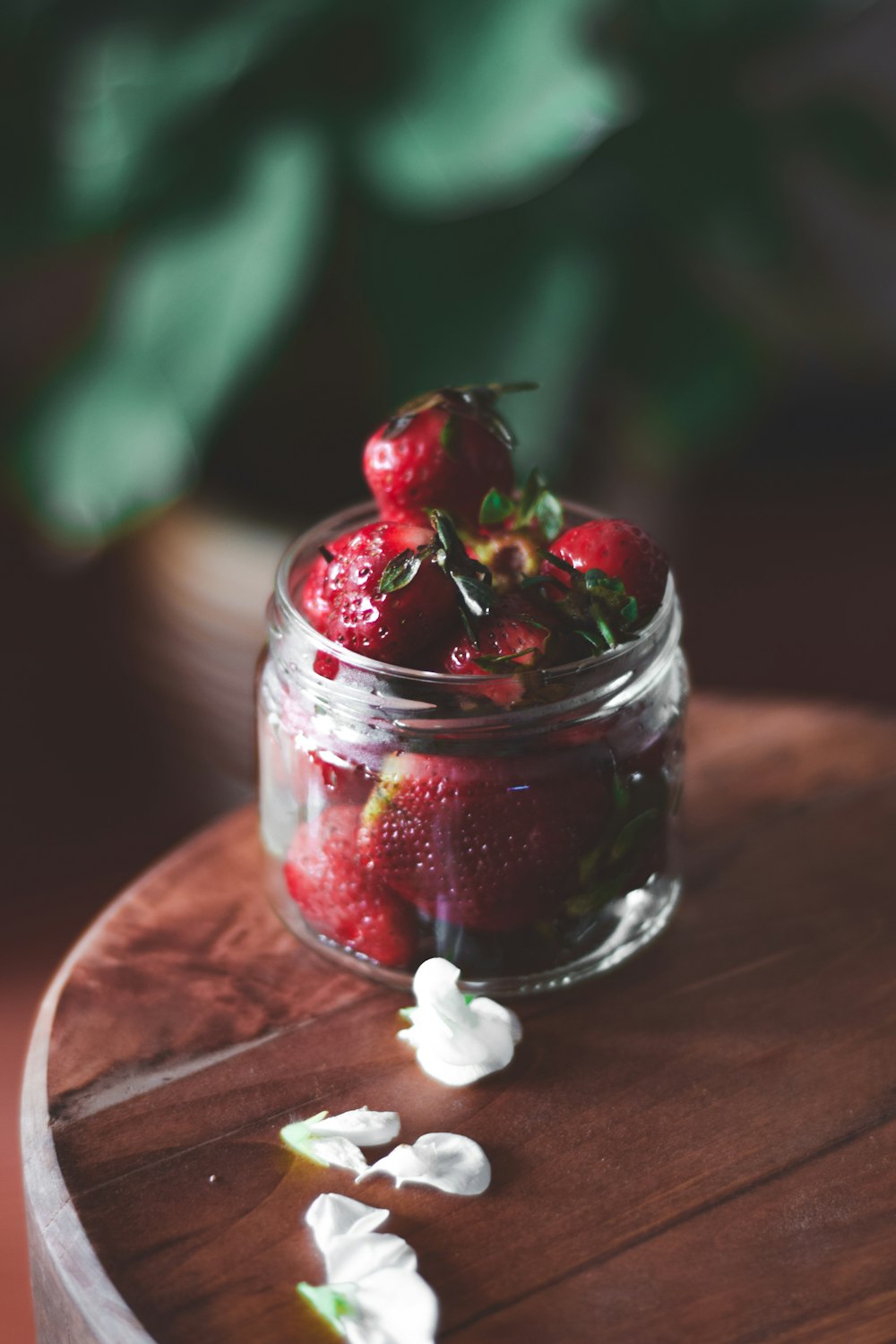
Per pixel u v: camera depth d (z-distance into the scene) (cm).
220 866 49
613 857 43
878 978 45
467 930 43
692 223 78
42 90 77
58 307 115
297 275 67
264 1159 41
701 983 45
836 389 128
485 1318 38
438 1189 40
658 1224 40
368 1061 43
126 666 92
